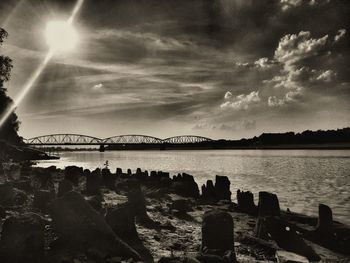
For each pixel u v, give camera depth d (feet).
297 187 138.10
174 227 48.73
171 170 246.88
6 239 27.50
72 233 33.22
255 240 41.57
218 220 34.40
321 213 47.67
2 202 48.75
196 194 94.17
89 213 34.60
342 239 45.85
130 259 31.94
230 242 34.30
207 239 34.53
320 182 159.12
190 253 34.37
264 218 44.70
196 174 210.79
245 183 154.92
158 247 37.60
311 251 40.50
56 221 34.12
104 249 32.78
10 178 82.79
